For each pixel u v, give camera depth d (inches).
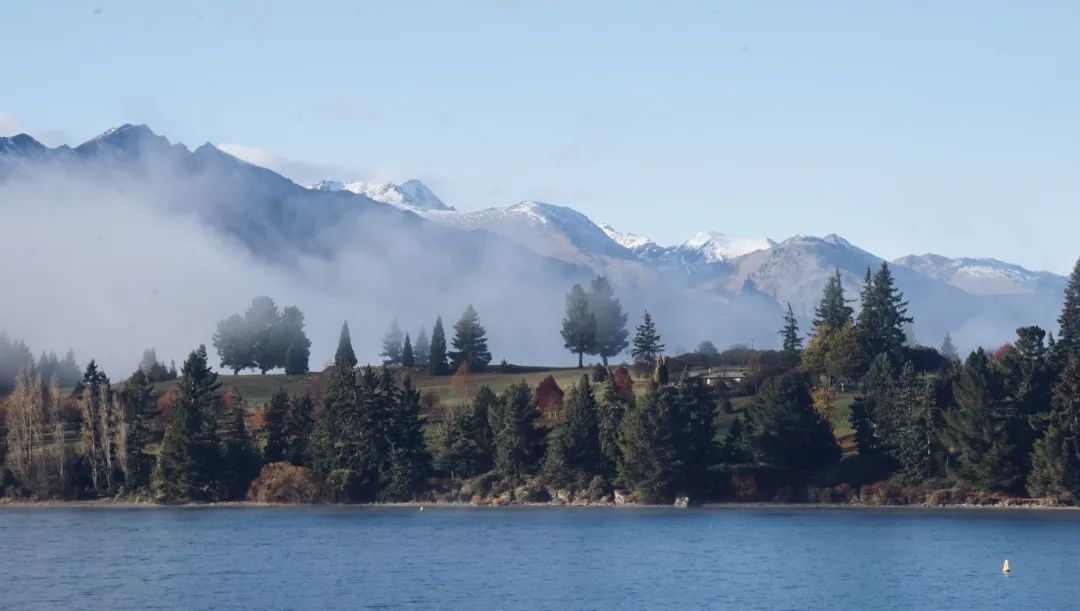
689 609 5876.0
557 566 7263.8
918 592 6343.5
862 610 5846.5
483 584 6584.6
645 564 7317.9
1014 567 7165.4
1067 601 6087.6
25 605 5974.4
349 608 5895.7
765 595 6269.7
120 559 7573.8
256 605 5959.6
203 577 6825.8
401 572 7012.8
